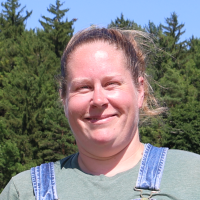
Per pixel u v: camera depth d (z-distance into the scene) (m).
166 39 27.38
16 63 30.75
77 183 2.07
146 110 2.54
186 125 17.39
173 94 20.50
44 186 2.10
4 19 43.06
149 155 2.08
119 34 2.24
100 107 2.01
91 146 2.07
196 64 29.80
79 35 2.27
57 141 18.86
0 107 24.16
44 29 38.72
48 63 29.12
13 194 2.20
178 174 1.93
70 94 2.13
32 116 21.70
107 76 2.04
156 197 1.86
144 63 2.44
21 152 19.62
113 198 1.92
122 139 2.05
